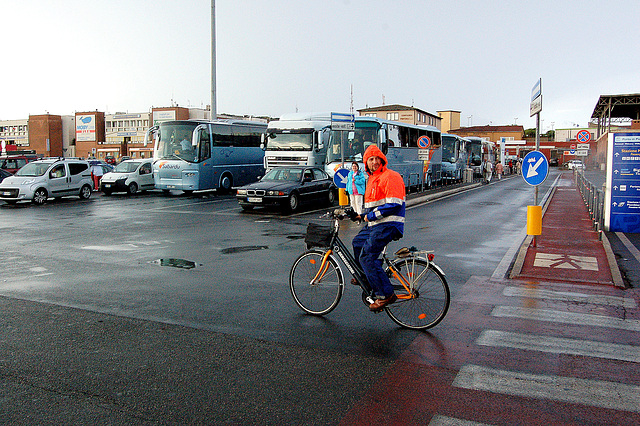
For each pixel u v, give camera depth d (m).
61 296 6.88
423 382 4.23
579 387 4.16
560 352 4.93
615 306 6.54
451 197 25.17
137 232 13.11
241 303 6.58
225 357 4.74
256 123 30.53
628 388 4.14
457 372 4.44
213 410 3.72
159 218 16.22
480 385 4.18
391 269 5.71
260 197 17.72
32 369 4.44
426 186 31.58
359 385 4.16
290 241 11.68
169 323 5.74
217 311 6.22
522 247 10.38
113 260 9.45
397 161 25.88
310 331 5.52
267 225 14.58
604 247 10.44
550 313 6.23
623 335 5.44
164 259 9.55
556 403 3.87
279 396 3.95
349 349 4.98
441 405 3.83
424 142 28.97
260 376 4.32
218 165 27.03
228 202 22.19
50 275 8.19
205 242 11.52
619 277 7.90
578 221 14.66
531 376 4.36
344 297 6.91
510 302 6.71
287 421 3.57
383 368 4.52
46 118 93.44
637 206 12.88
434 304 5.55
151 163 28.17
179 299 6.75
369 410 3.74
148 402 3.84
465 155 44.34
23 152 42.84
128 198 24.39
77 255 9.95
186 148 25.67
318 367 4.53
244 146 29.22
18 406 3.76
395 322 5.74
